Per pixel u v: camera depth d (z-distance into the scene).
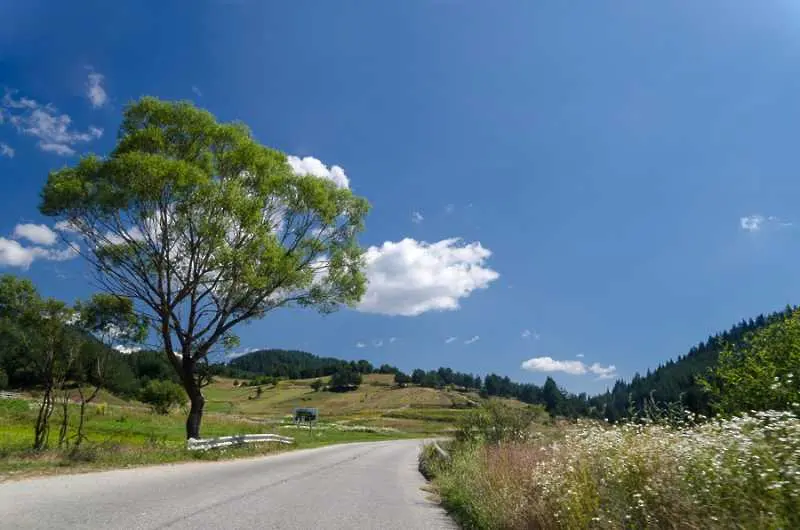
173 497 10.37
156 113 24.05
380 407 125.94
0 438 20.70
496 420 18.50
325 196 26.91
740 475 4.24
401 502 12.61
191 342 24.53
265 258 24.05
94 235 23.73
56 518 7.72
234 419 61.84
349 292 27.83
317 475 17.42
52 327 17.16
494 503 9.31
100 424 34.44
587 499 6.02
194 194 22.72
